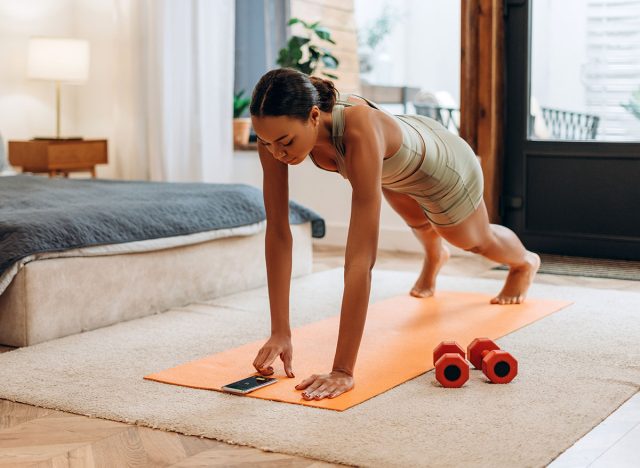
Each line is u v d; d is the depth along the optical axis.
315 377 2.15
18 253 2.63
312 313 3.10
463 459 1.68
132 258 3.02
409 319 2.94
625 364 2.38
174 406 2.05
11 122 5.22
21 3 5.23
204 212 3.34
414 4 5.12
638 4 4.23
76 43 5.02
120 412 2.01
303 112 1.98
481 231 2.88
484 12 4.39
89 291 2.85
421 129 2.60
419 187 2.62
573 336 2.71
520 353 2.50
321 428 1.87
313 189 5.02
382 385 2.17
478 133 4.49
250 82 5.58
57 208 3.02
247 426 1.89
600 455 1.72
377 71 5.28
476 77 4.46
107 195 3.41
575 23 4.38
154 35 5.15
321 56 5.04
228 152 5.19
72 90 5.59
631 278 3.82
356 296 2.11
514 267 3.19
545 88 4.50
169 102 5.15
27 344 2.66
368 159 2.09
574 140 4.44
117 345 2.65
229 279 3.48
